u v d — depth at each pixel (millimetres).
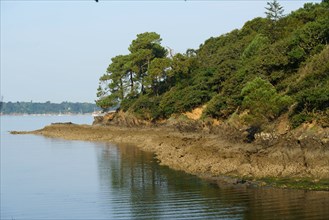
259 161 44625
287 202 33531
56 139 110125
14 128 190875
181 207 34719
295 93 55219
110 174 52562
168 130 87125
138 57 115812
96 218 33469
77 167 60406
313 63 59062
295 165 41969
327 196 34500
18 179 52188
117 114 119750
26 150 85438
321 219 29328
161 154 63625
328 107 47562
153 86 111625
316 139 42125
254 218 30469
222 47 112375
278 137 48219
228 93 73750
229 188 39531
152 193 40625
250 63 75750
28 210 36906
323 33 65250
